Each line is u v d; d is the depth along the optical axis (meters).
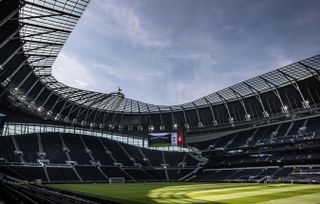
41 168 76.00
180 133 87.38
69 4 40.84
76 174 79.94
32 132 92.56
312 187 51.72
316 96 79.44
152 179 92.25
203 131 106.25
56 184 71.12
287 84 81.19
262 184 64.94
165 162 104.81
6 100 69.06
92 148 97.06
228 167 92.75
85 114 99.38
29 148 81.75
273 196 36.91
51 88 75.88
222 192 44.50
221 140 102.00
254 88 86.50
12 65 54.09
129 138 113.38
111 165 91.75
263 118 91.25
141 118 110.56
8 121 83.81
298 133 80.62
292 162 77.38
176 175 97.94
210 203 31.03
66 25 45.88
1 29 41.72
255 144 87.06
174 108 106.06
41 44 51.50
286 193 40.56
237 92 90.38
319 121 81.75
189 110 105.75
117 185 69.25
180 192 46.16
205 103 100.50
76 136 100.75
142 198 38.06
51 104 84.50
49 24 45.25
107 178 83.81
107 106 101.38
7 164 70.94
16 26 41.88
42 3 40.03
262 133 92.00
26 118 87.94
